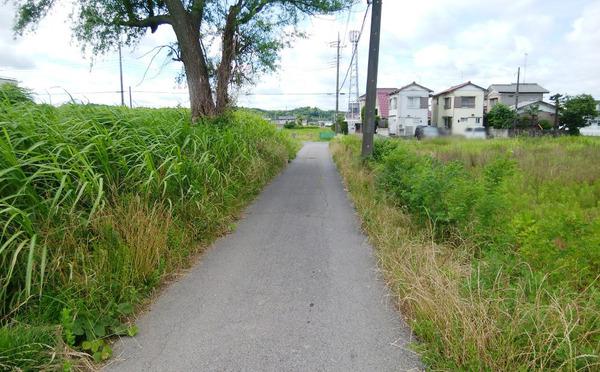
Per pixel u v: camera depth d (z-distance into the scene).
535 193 7.71
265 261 4.56
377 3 11.46
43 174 3.41
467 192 5.08
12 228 3.03
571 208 6.33
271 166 11.16
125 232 3.77
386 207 6.18
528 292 3.14
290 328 3.10
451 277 3.42
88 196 3.73
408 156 8.46
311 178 11.14
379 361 2.69
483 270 3.54
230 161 7.43
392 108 54.84
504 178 6.68
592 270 3.38
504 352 2.43
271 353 2.77
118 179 4.38
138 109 7.60
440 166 7.69
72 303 2.86
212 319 3.24
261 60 12.65
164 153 5.19
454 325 2.70
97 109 5.61
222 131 8.49
